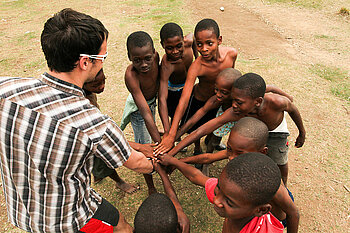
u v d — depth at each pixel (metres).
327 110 4.47
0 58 6.36
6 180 1.61
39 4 10.85
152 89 2.89
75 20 1.40
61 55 1.40
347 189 3.15
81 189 1.69
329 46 6.91
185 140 2.60
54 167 1.46
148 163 2.05
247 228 1.59
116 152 1.63
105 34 1.54
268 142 2.76
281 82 5.26
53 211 1.60
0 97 1.40
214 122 2.58
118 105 4.69
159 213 1.72
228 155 2.22
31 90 1.42
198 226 2.84
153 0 10.81
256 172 1.34
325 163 3.51
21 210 1.66
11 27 8.41
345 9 8.74
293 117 2.74
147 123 2.68
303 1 10.08
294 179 3.31
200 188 3.26
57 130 1.40
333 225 2.79
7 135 1.41
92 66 1.56
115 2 10.73
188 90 2.74
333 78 5.42
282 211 1.98
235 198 1.39
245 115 2.51
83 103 1.52
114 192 3.24
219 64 2.78
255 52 6.70
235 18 8.98
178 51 2.61
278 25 8.36
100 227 2.01
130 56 2.45
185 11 9.40
